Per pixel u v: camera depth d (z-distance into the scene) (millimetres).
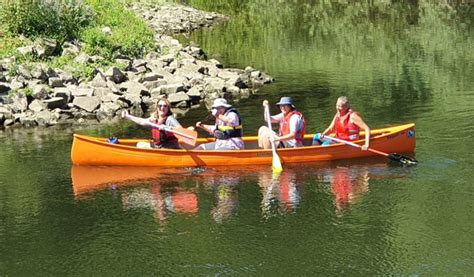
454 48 26156
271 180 11461
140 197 10836
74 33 20609
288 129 12312
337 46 26969
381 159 12445
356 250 8906
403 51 25812
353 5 41031
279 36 29656
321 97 18422
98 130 15242
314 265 8539
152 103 17656
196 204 10508
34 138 14531
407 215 9930
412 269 8391
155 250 9016
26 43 19328
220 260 8703
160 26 31562
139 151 12023
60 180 11664
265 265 8555
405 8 38969
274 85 20141
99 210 10359
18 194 11078
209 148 12625
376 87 19703
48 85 17453
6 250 9117
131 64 19641
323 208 10242
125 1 34375
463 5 39344
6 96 16484
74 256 8906
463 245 8977
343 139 12523
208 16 35469
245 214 10094
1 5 20484
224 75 20141
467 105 16922
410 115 16031
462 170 11719
